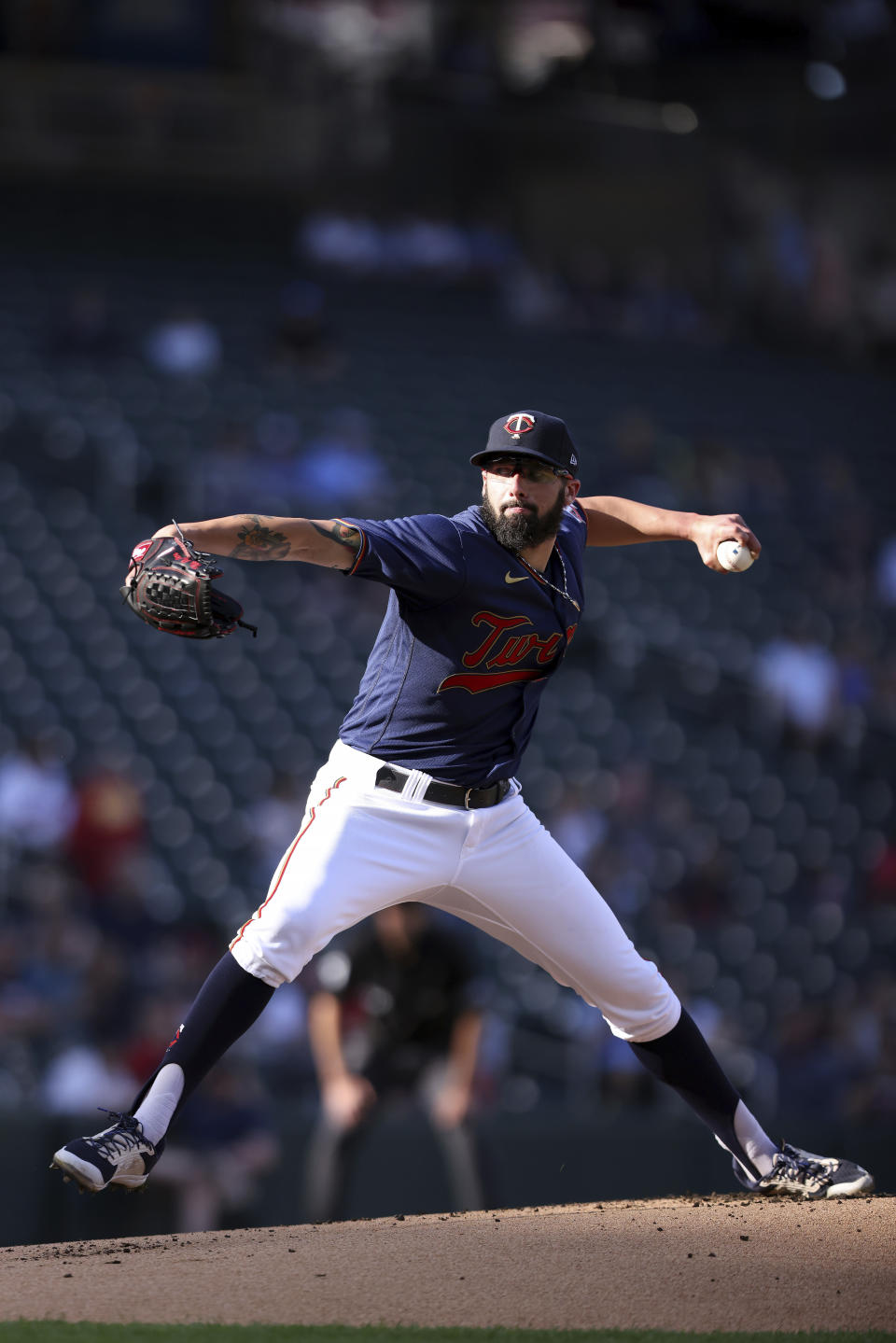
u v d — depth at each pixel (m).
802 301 75.50
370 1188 24.47
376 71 75.06
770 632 48.94
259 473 47.81
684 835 39.12
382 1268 10.13
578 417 61.34
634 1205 12.42
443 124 76.19
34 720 38.03
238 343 60.69
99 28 71.81
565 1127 25.64
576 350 68.25
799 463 61.03
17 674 39.41
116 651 40.91
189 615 10.05
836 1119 29.89
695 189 77.38
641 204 77.62
